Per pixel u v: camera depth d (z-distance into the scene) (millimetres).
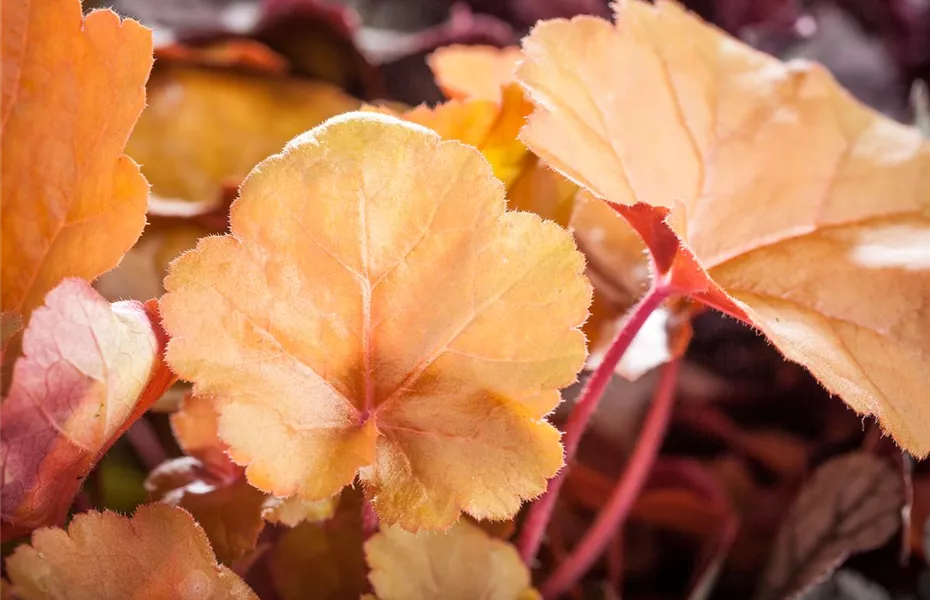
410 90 573
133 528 284
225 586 286
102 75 299
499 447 290
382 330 291
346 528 344
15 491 275
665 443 488
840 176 363
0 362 272
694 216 351
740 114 365
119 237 299
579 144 321
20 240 300
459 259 290
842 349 323
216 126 512
